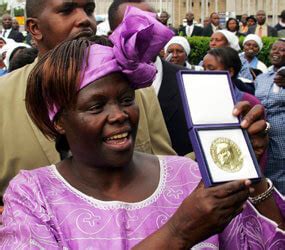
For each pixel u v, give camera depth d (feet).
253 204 6.28
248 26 55.88
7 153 8.87
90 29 9.41
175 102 11.97
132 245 5.87
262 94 20.85
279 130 20.16
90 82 5.90
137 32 5.81
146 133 9.45
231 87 5.56
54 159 8.79
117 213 5.96
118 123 5.98
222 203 5.07
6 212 6.12
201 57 48.75
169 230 5.27
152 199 6.19
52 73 5.99
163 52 27.32
